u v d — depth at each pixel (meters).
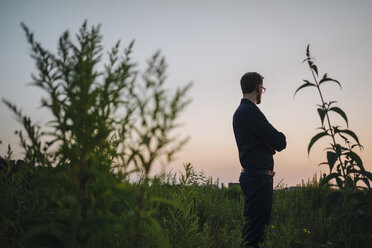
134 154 0.87
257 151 2.89
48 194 1.07
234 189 5.32
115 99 0.99
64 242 0.80
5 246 1.03
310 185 4.00
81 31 0.97
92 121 0.91
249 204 2.83
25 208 1.27
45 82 0.92
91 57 0.94
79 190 0.84
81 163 0.92
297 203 3.85
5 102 0.91
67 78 0.94
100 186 0.86
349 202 1.69
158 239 1.02
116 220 0.84
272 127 2.92
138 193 1.22
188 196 2.21
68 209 0.90
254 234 2.72
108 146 1.04
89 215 0.96
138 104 0.88
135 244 1.01
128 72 0.97
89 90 0.92
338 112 1.79
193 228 1.81
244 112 2.99
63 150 0.90
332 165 1.68
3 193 1.21
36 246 1.00
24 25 0.88
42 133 0.92
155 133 0.85
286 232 2.57
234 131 3.15
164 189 2.57
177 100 0.86
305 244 2.72
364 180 1.72
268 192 2.82
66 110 0.92
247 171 2.89
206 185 3.84
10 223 1.13
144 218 0.96
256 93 3.21
